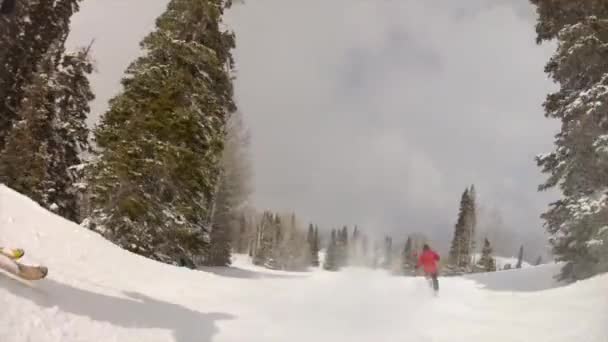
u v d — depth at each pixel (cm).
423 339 783
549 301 1092
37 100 2288
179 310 812
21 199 1171
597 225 1416
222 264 3325
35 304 577
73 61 2447
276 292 1189
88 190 1705
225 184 3403
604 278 1143
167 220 1712
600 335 696
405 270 7488
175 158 1692
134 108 1752
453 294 1479
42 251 902
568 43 1603
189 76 1817
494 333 825
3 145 2616
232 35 2094
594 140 1496
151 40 1852
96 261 1001
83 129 2459
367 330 839
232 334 734
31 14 2806
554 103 1730
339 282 1633
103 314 655
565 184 1605
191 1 1936
